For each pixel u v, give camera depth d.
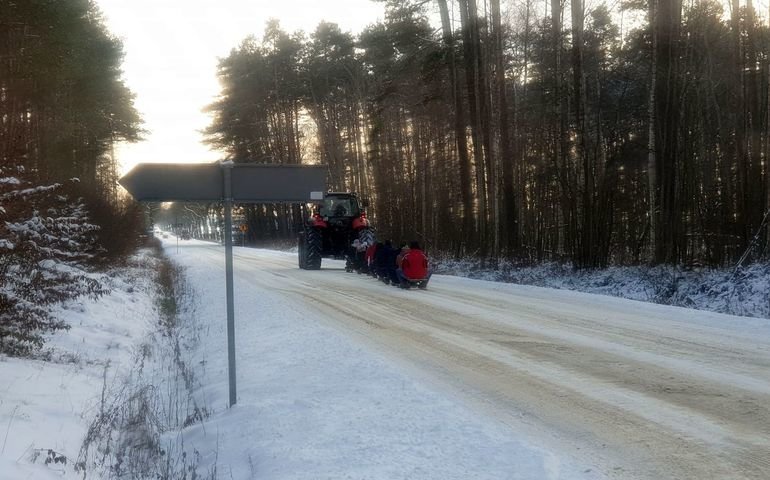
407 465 4.84
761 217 18.66
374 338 10.38
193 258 40.28
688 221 21.03
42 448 5.33
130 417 6.95
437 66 28.89
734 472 4.66
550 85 31.31
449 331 10.93
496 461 4.88
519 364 8.28
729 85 25.20
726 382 7.17
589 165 22.41
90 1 25.56
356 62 49.81
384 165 39.50
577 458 4.96
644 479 4.55
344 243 27.31
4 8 17.78
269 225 70.94
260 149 58.41
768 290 14.95
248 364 8.95
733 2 22.44
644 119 31.44
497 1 26.62
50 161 19.16
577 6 22.88
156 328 13.84
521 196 30.47
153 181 6.51
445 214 33.47
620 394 6.78
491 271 24.16
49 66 20.02
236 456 5.46
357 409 6.36
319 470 4.79
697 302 15.78
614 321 11.68
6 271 8.73
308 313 13.53
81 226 10.99
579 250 22.02
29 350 8.80
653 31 21.17
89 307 12.70
